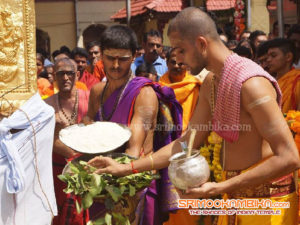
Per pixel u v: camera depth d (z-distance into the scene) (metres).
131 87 3.24
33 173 3.04
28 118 2.98
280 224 2.63
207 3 11.68
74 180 2.81
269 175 2.39
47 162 3.10
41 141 3.04
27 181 3.02
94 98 3.45
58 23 19.48
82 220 4.01
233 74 2.46
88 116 3.48
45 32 19.44
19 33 3.78
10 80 3.79
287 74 4.43
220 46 2.57
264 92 2.39
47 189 3.11
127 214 3.01
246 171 2.55
